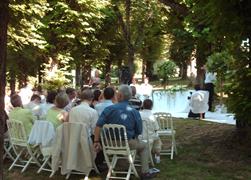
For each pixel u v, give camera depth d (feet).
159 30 86.43
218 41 30.89
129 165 24.07
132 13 68.49
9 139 26.27
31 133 24.23
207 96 44.27
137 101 31.35
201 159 27.45
